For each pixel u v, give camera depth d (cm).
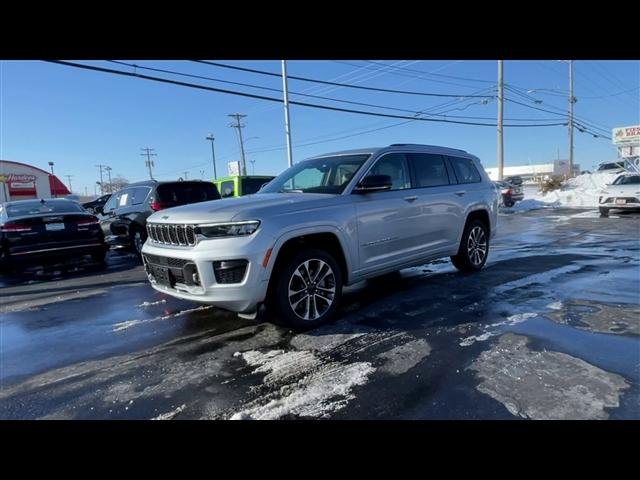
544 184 2891
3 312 531
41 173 4778
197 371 315
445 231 546
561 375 281
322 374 299
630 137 3147
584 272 599
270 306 381
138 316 475
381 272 464
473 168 628
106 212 1055
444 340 352
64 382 309
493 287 528
